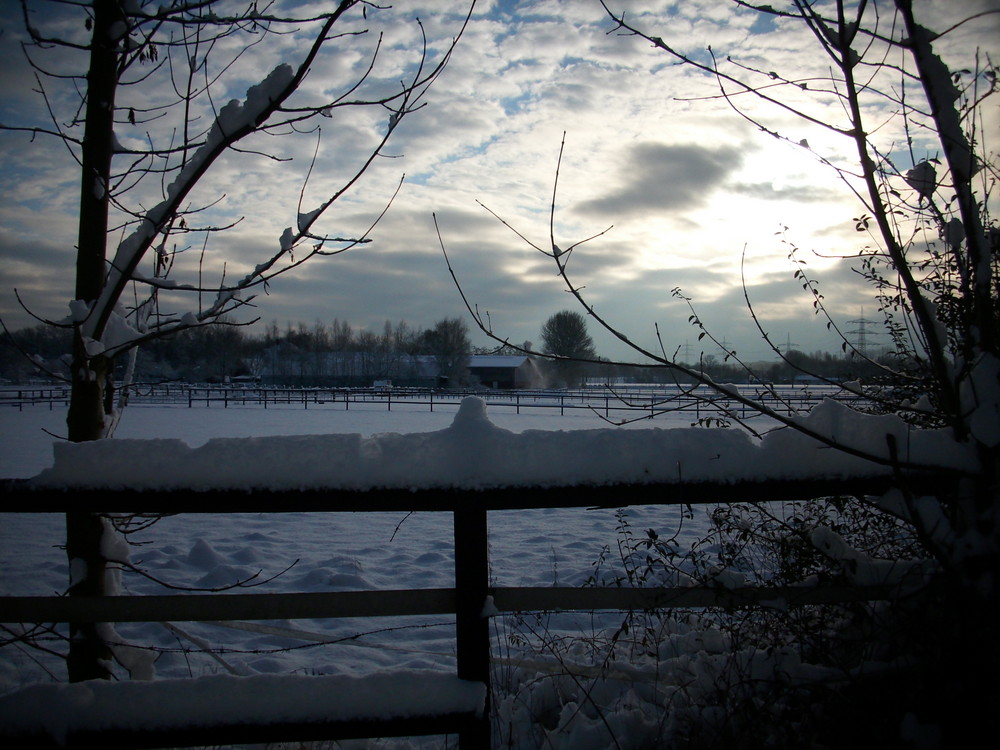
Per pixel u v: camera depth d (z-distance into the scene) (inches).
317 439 73.9
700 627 113.4
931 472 78.2
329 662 149.2
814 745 82.0
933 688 77.7
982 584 75.4
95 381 96.6
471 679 73.9
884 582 82.4
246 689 72.9
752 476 75.2
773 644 89.0
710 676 92.0
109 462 71.0
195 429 842.2
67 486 69.9
